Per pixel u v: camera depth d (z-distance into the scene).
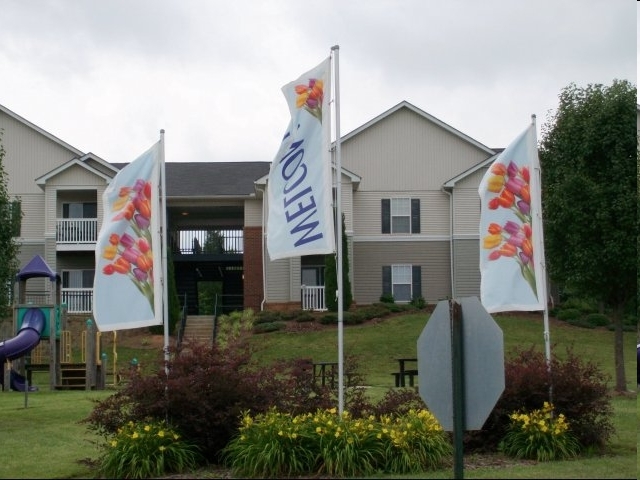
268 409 11.48
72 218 38.41
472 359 8.06
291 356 30.06
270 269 38.00
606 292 21.19
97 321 11.68
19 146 38.94
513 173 12.34
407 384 23.83
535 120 12.45
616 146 20.78
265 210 37.94
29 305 26.14
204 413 11.17
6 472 11.26
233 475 10.55
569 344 30.61
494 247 12.27
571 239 21.14
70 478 10.82
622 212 20.50
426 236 38.75
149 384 11.25
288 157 11.95
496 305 12.11
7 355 24.64
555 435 11.41
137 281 11.88
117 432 11.37
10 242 26.20
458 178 38.16
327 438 10.63
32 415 17.31
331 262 36.00
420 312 35.72
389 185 38.97
